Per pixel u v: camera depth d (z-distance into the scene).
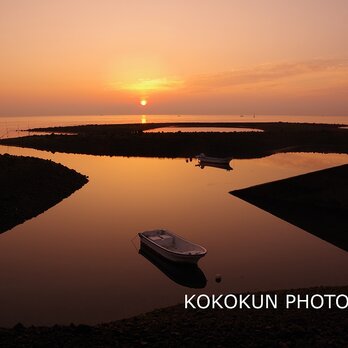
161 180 50.62
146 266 21.58
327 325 13.83
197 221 30.69
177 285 19.02
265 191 37.38
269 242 25.30
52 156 77.81
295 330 13.23
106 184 47.38
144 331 13.34
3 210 30.92
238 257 22.70
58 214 32.88
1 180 38.03
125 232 27.89
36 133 137.25
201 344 12.43
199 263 21.84
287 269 20.80
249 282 19.22
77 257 22.89
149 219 31.33
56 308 16.69
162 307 16.72
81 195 40.81
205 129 152.62
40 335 12.84
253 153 84.12
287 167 64.00
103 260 22.45
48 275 20.31
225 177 53.53
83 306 16.86
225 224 29.64
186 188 45.03
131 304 17.06
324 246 24.34
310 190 35.47
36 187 39.47
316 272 20.34
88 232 27.83
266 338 12.80
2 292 18.28
